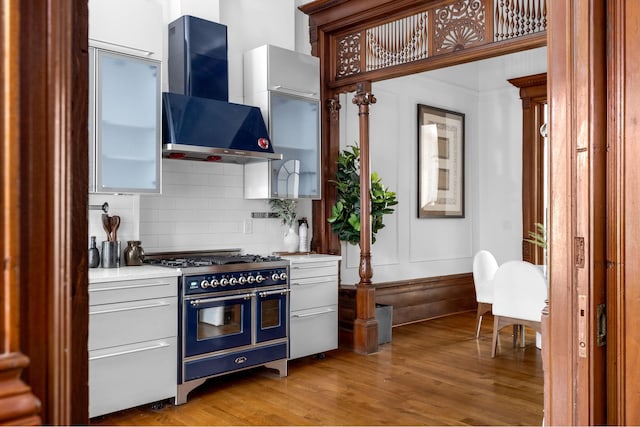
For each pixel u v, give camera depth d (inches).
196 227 163.9
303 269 165.3
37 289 22.4
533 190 249.1
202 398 136.8
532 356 174.6
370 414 124.6
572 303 40.4
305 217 193.8
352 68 187.8
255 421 121.1
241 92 175.3
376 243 222.2
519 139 256.5
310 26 195.6
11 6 21.2
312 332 168.2
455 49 155.3
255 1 180.1
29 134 22.3
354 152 197.5
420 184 241.0
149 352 126.4
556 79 41.7
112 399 119.9
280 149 167.8
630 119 38.8
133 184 132.2
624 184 39.1
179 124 139.8
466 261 266.1
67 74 23.7
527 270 162.2
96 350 117.7
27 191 22.1
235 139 149.1
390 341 195.0
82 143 26.4
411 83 238.7
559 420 41.7
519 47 141.5
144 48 133.7
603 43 39.7
